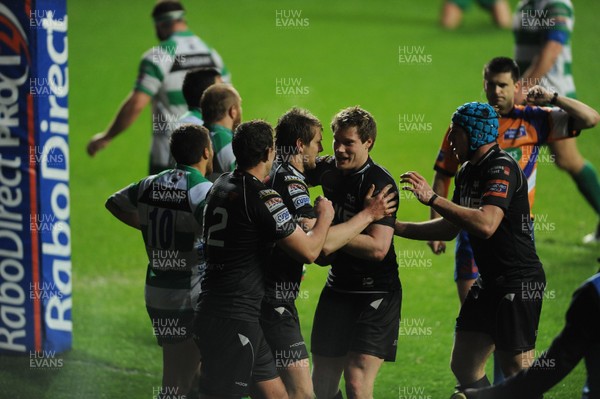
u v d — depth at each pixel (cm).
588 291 1180
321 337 1698
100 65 5575
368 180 1619
